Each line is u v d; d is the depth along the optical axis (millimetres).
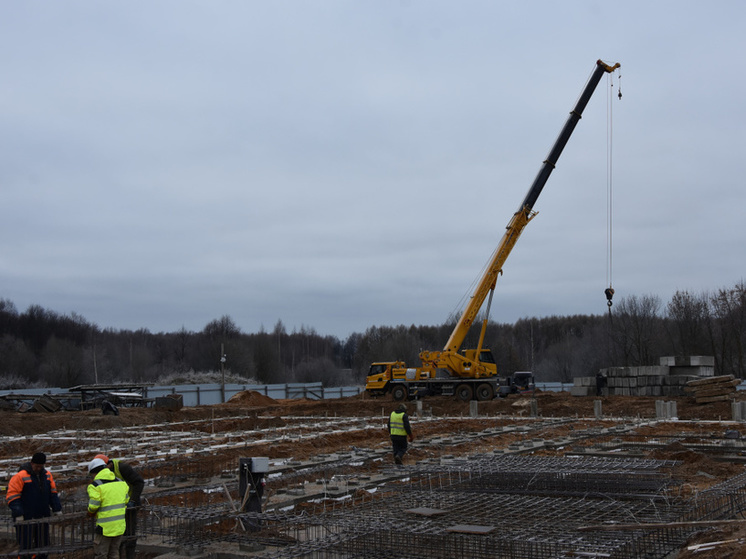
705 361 35812
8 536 10273
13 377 68688
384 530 8906
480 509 10547
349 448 20625
